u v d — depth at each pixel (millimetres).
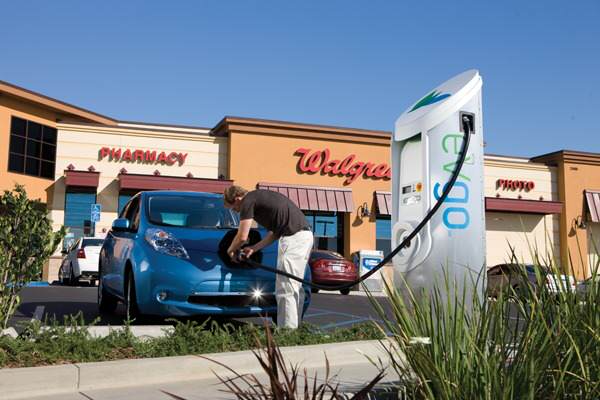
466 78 4512
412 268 4297
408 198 4570
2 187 20422
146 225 6824
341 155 24641
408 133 4555
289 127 23953
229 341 5137
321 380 4309
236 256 5691
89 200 22406
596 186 28812
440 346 2691
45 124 22031
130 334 5023
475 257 4359
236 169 23328
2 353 4262
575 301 2736
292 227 5730
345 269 17031
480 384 2465
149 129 23156
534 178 28531
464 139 4234
